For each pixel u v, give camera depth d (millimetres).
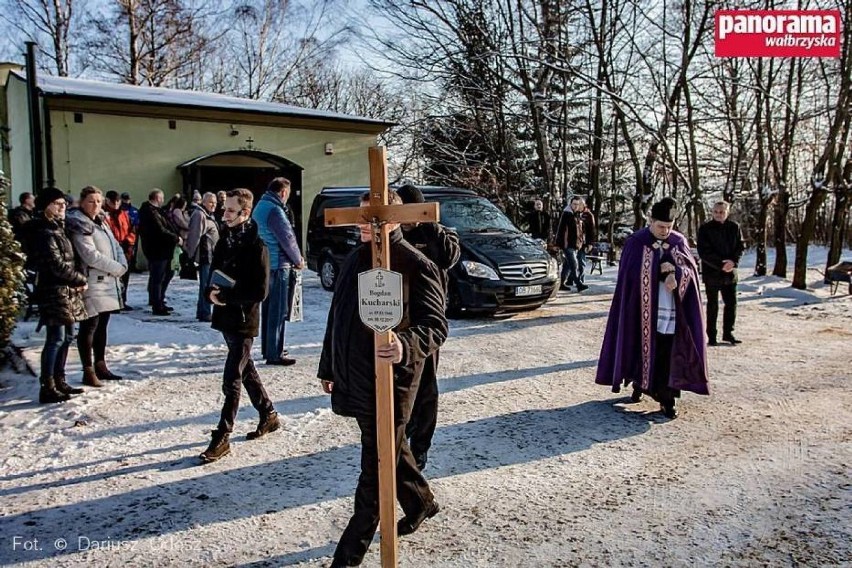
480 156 22812
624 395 6285
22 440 5031
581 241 12773
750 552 3490
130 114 16547
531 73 20125
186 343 8055
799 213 24422
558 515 3900
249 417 5578
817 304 11578
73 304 5836
